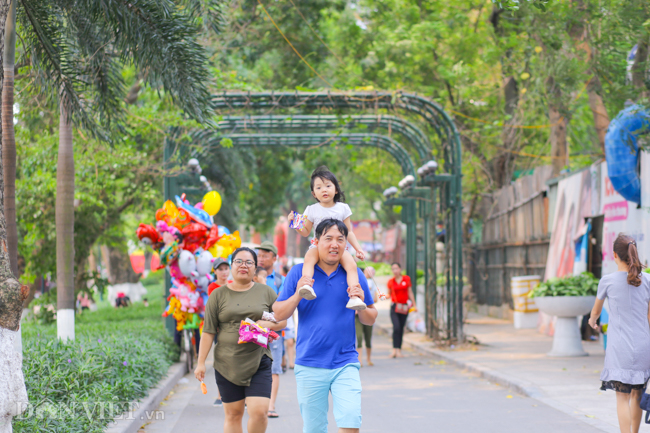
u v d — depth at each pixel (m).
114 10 11.66
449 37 29.66
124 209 31.44
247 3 30.91
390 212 63.53
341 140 25.75
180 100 12.34
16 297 7.04
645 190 17.41
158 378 15.05
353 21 34.81
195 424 11.59
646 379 8.80
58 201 15.19
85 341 13.85
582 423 10.96
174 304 17.69
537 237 28.23
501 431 10.65
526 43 20.27
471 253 39.59
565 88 18.00
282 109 23.59
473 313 38.28
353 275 7.19
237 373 8.49
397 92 22.16
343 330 7.20
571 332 19.05
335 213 8.17
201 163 32.47
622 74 16.20
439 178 22.98
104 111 13.62
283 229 104.75
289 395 14.74
